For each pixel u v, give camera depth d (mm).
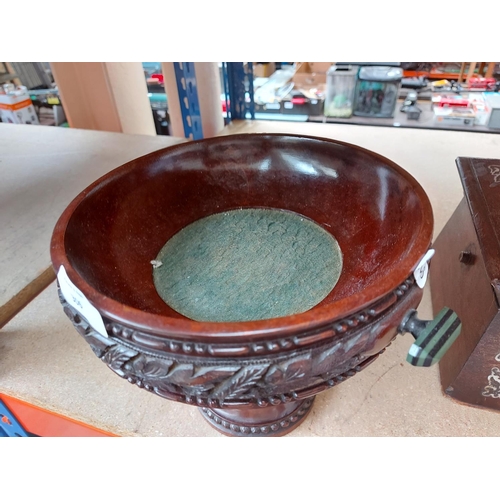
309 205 831
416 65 1956
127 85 1974
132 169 737
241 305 646
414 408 792
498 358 706
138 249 728
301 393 518
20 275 1059
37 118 2400
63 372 865
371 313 457
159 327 415
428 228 527
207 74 1731
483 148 1595
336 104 1832
